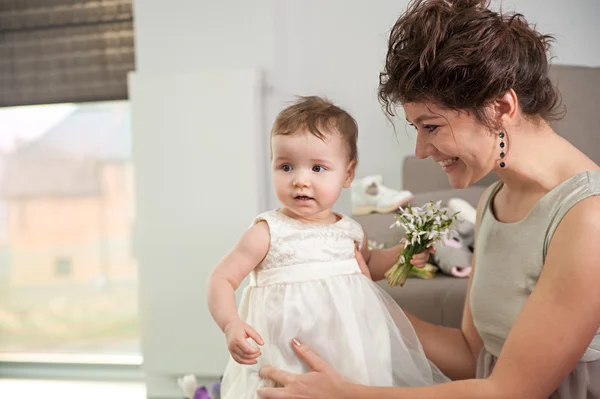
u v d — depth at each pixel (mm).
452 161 1201
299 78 3686
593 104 2617
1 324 4309
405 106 1176
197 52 3795
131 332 4188
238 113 3381
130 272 4191
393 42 1189
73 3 3984
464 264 2350
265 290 1362
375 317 1373
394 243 2533
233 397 1316
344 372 1288
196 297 3395
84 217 4234
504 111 1127
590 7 3279
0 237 4305
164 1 3816
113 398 3385
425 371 1370
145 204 3461
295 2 3668
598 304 1055
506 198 1301
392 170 3553
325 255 1389
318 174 1405
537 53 1140
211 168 3404
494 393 1089
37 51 4051
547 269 1107
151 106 3453
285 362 1289
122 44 3943
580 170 1149
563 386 1183
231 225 3389
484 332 1320
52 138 4234
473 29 1093
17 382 3785
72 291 4254
